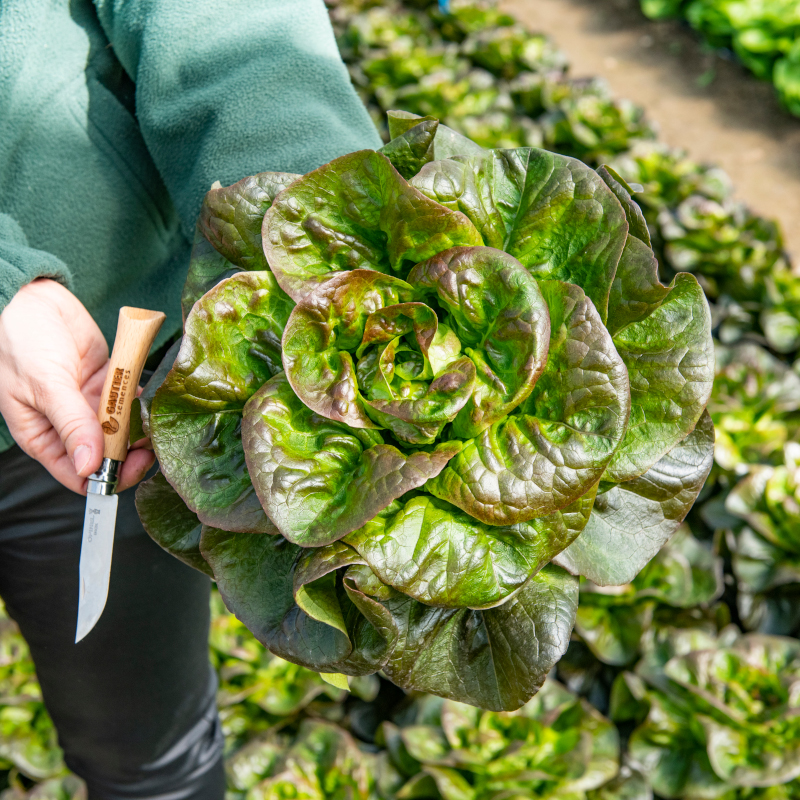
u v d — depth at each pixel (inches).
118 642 45.7
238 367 29.4
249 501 28.6
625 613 79.7
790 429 90.5
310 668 28.0
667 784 73.5
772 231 116.9
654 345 29.1
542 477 26.7
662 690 76.2
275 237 29.1
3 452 41.3
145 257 42.6
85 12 38.5
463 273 27.7
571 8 217.0
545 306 26.9
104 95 38.8
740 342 105.7
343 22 172.9
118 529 43.0
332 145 34.8
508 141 135.0
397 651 28.8
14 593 46.1
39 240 39.8
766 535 81.4
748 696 73.1
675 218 119.6
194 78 36.2
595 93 151.0
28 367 34.3
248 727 77.5
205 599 49.7
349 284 27.9
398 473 26.4
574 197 28.8
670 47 199.6
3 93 36.2
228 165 34.7
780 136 173.6
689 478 30.0
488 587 27.1
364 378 28.6
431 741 72.2
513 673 28.5
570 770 69.4
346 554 26.5
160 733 50.2
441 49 160.2
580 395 26.8
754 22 182.9
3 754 73.0
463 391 26.9
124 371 33.1
